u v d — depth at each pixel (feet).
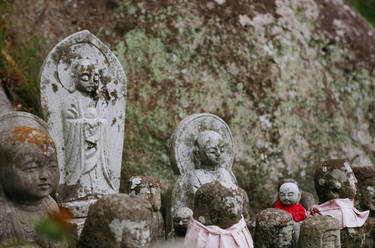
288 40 22.85
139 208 9.21
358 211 13.65
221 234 10.74
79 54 13.97
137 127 19.63
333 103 23.08
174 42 21.08
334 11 25.48
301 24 23.77
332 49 24.03
